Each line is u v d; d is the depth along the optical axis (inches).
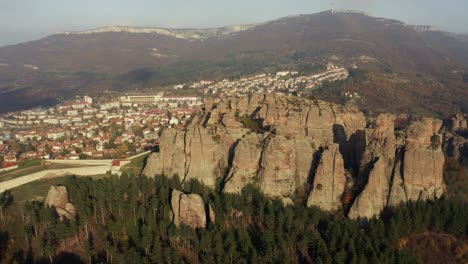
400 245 4549.7
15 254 4734.3
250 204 5182.1
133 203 5305.1
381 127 5615.2
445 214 4768.7
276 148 5487.2
